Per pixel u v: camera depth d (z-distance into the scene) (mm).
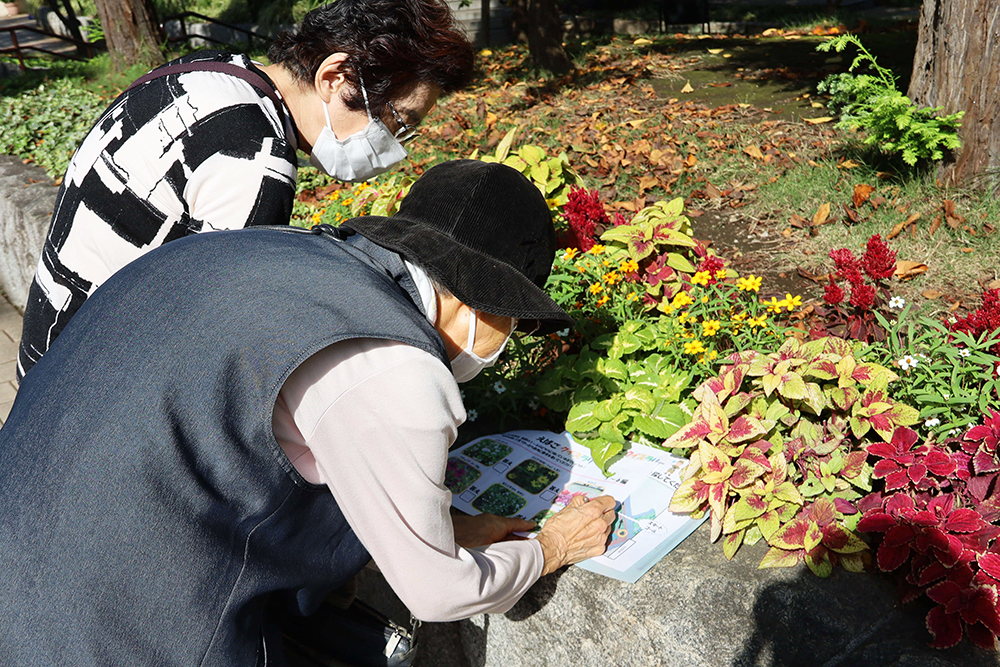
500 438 2193
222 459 1109
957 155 3578
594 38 10180
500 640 1936
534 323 1396
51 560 1072
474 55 1619
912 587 1597
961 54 3443
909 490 1782
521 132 5715
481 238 1259
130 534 1074
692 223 3707
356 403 1111
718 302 2619
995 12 3324
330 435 1119
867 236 3303
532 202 1310
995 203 3412
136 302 1169
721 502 1771
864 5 11852
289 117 1604
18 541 1086
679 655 1593
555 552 1629
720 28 11375
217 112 1479
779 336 2506
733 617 1604
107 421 1087
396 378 1118
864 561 1703
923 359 2133
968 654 1491
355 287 1169
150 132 1485
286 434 1162
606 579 1698
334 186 4797
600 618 1692
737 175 4137
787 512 1771
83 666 1077
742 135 4758
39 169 5520
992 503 1676
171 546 1095
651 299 2795
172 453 1084
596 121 5703
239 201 1483
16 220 4578
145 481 1074
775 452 1894
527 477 2012
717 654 1565
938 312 2748
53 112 6848
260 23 14789
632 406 2145
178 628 1123
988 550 1597
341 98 1560
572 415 2141
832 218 3512
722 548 1768
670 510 1835
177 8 16266
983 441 1717
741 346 2488
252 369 1102
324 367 1121
